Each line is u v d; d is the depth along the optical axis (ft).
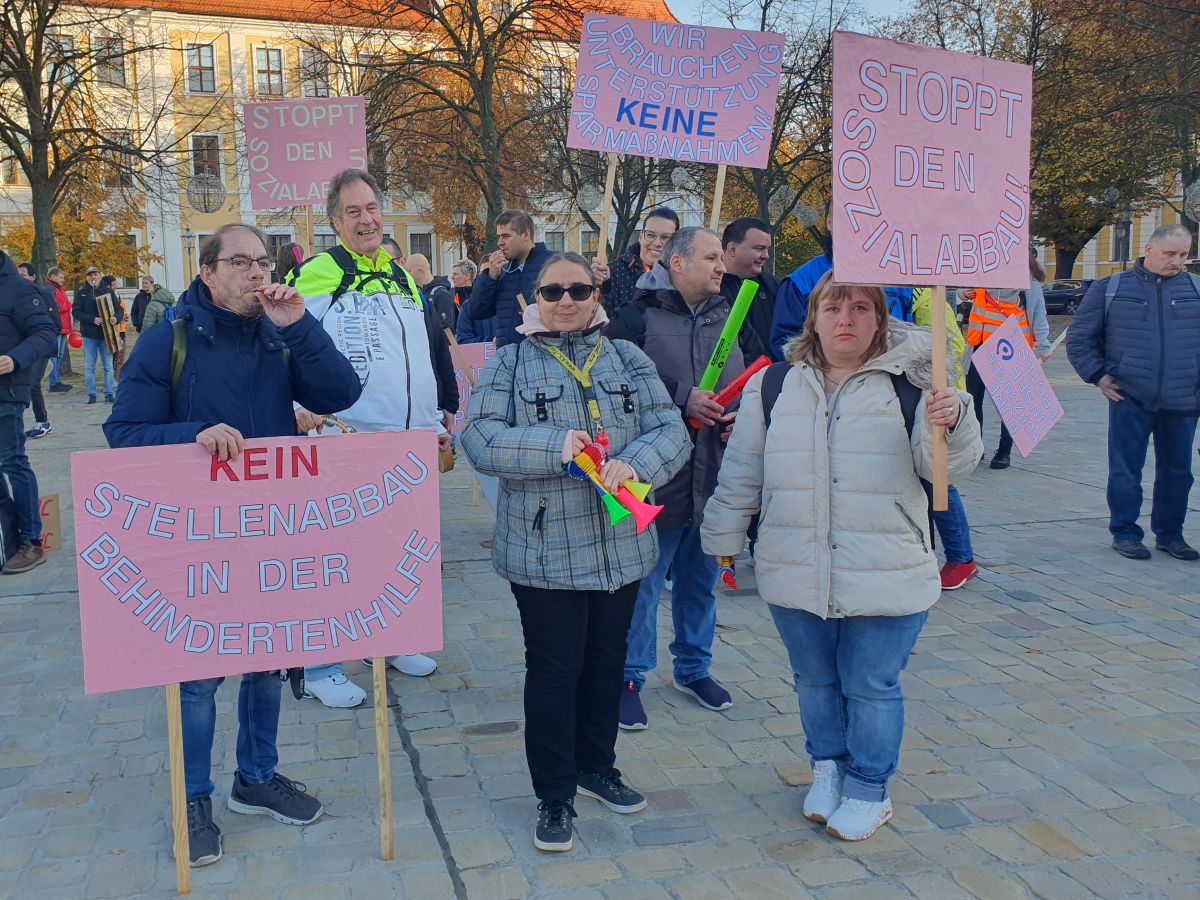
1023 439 13.15
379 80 75.77
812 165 88.12
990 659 15.11
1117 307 19.98
